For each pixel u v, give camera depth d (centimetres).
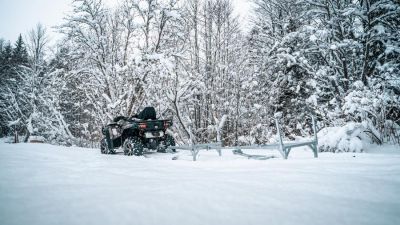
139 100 1591
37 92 2164
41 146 1022
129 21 1683
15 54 3909
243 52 2042
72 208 235
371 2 1302
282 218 215
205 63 1934
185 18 1778
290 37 1456
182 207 239
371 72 1302
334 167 446
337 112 1122
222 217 217
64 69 1722
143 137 874
